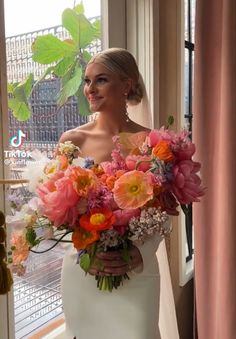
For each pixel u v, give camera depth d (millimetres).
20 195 966
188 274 1944
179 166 918
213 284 1703
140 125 1181
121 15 1535
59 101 1361
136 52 1559
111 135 1114
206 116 1636
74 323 1045
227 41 1559
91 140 1123
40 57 1280
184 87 1820
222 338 1675
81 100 1464
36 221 855
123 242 908
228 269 1631
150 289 1010
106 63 1066
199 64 1611
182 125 1753
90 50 1488
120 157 920
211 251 1694
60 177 852
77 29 1427
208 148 1647
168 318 1390
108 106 1093
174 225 1788
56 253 1394
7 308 1033
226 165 1598
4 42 988
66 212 835
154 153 887
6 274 782
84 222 835
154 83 1539
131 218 863
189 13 1930
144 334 997
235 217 1614
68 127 1401
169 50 1677
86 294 1017
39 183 875
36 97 1265
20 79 1193
